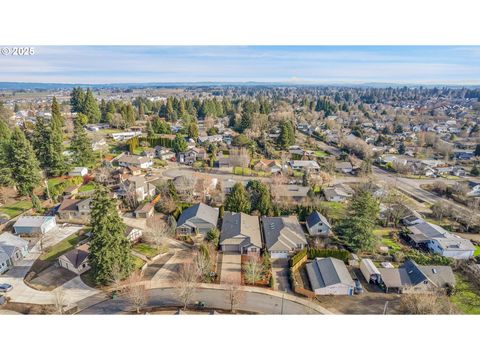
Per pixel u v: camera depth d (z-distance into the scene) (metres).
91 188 55.19
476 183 58.00
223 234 39.03
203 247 33.84
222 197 51.00
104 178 57.59
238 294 29.39
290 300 29.67
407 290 30.84
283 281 32.50
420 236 40.44
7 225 41.56
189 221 40.84
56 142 58.19
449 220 47.56
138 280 31.25
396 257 36.34
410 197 57.12
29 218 40.97
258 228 41.34
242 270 33.94
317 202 47.81
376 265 35.53
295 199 52.22
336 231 41.12
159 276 32.53
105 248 29.84
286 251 36.38
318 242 39.34
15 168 49.00
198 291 30.50
